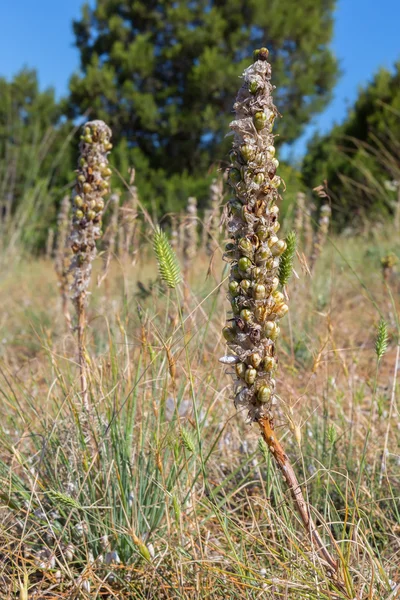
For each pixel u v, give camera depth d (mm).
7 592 2107
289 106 20422
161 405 2553
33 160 9977
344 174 12664
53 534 2221
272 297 1643
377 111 13453
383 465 2588
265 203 1619
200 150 19328
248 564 2008
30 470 2459
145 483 2400
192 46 19438
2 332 5672
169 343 2232
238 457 2932
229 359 1652
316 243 4844
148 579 2084
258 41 20141
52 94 20109
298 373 3850
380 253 6699
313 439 2871
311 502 2477
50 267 9773
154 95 19984
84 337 2777
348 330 4844
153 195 16516
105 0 20656
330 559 1781
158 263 2062
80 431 2479
